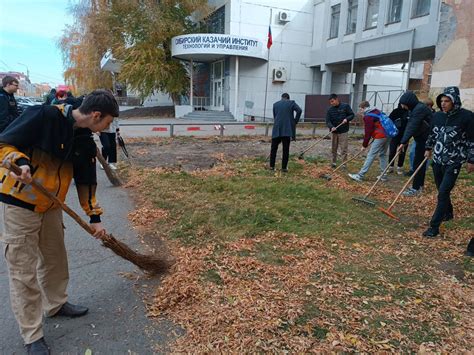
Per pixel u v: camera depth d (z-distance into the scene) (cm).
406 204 593
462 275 357
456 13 1209
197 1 2477
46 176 235
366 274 352
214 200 564
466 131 425
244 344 248
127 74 2450
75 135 245
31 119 222
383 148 742
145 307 296
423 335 265
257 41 2322
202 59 2584
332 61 2350
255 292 311
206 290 312
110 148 753
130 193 617
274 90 2539
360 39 2098
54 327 271
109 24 2603
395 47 1859
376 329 269
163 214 506
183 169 805
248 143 1262
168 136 1425
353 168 857
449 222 509
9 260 234
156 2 2511
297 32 2514
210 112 2467
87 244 417
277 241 422
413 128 592
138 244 418
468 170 425
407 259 388
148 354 244
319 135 1518
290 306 292
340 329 268
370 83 2748
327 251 400
